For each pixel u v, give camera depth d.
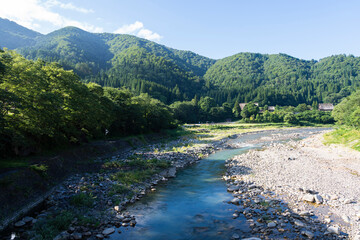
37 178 20.19
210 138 69.25
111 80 172.62
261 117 137.12
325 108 182.25
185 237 14.04
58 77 30.33
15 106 19.05
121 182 23.88
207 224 15.70
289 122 125.69
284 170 29.50
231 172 29.59
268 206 18.34
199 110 147.00
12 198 16.27
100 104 41.31
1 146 22.16
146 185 24.19
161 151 44.12
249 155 40.69
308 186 23.09
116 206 17.95
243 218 16.52
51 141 29.75
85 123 35.47
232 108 175.88
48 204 17.95
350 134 52.16
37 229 14.13
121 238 13.84
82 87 34.44
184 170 31.53
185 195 21.59
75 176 25.14
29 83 22.73
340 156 38.78
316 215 16.67
